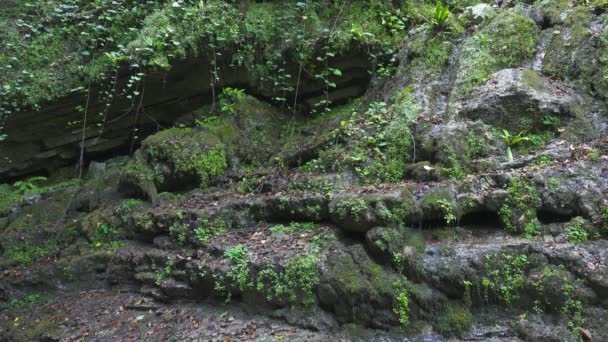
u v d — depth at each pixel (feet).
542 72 19.67
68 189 24.54
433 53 21.84
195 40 23.30
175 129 22.59
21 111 24.54
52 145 26.37
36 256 21.62
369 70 24.35
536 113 17.89
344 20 25.22
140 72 23.58
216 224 18.53
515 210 15.21
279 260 15.57
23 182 26.58
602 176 15.17
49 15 25.84
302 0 25.23
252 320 15.52
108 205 22.50
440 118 19.45
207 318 16.19
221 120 23.47
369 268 14.73
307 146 20.85
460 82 20.01
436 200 15.57
